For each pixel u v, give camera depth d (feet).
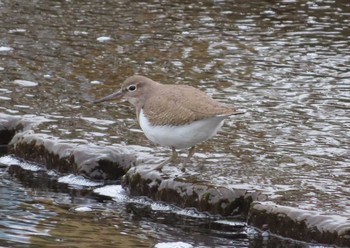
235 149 42.98
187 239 35.24
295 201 36.09
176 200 38.37
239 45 60.29
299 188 37.60
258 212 35.91
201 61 57.06
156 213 38.06
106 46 59.82
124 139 44.24
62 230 35.70
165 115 36.94
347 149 43.14
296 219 34.73
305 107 49.44
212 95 50.80
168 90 37.99
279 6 69.05
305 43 60.70
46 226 36.11
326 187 37.81
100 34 62.34
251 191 37.29
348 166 40.73
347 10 68.03
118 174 41.93
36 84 52.54
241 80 53.72
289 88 52.54
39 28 63.31
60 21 65.05
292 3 69.77
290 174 39.52
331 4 69.51
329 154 42.42
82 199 39.75
